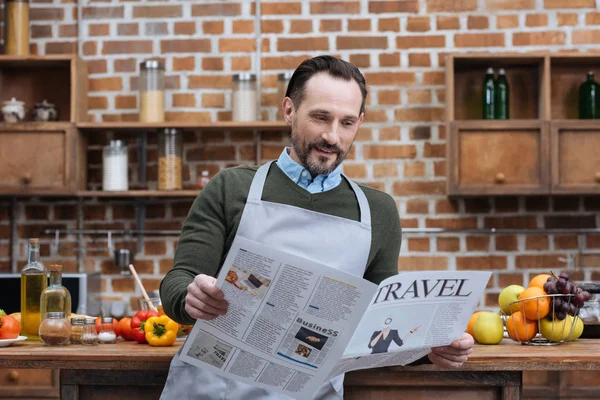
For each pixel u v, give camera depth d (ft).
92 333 6.71
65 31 12.47
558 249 12.28
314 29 12.39
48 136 11.60
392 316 5.18
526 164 11.55
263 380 5.24
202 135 12.39
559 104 12.27
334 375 5.40
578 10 12.34
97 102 12.42
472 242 12.28
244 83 11.81
